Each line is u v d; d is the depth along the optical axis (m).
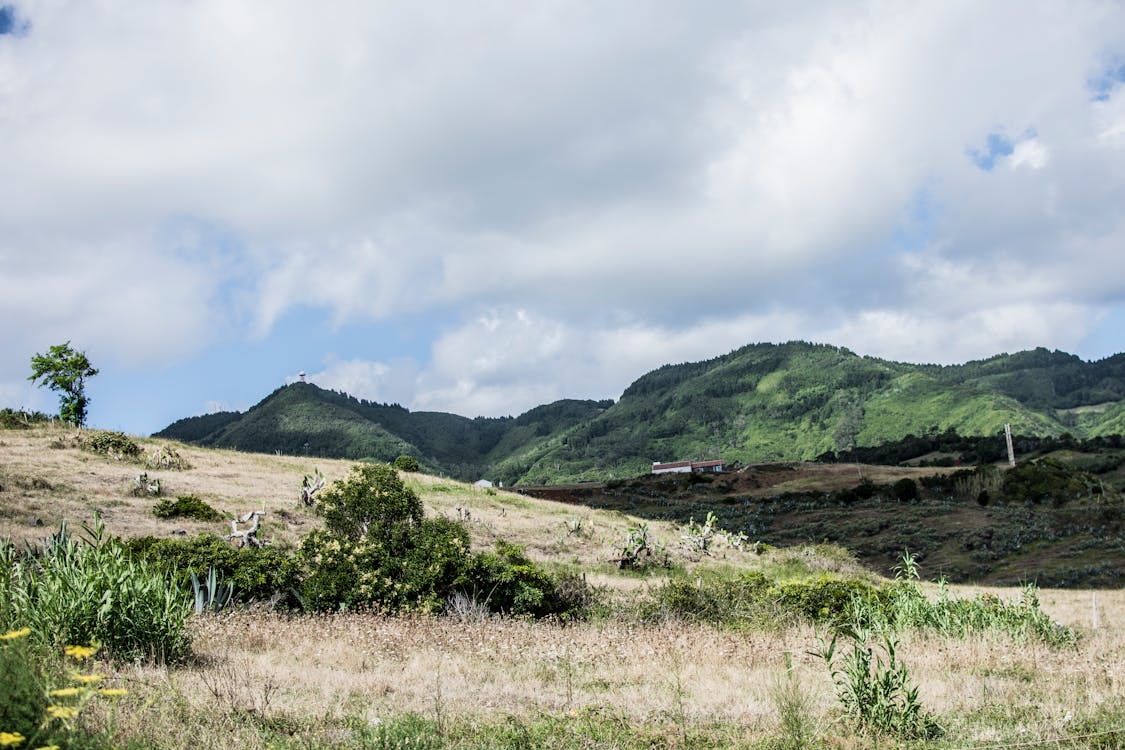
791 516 62.97
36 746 4.63
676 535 39.78
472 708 7.78
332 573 15.95
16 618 8.00
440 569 16.33
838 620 15.37
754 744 6.77
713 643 12.30
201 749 5.54
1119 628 17.56
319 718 6.76
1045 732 7.15
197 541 16.61
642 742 6.75
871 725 7.40
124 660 8.31
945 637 12.45
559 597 17.80
